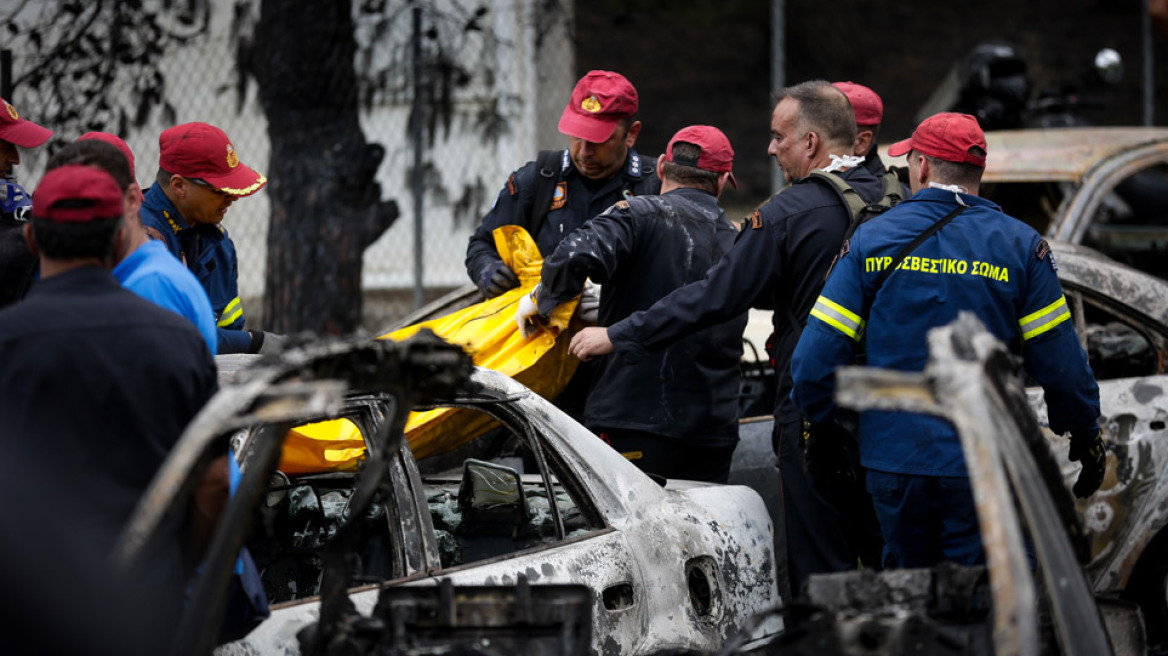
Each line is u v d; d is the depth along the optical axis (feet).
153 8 67.67
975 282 30.58
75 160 24.47
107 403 20.76
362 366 20.15
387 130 86.07
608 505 30.96
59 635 19.88
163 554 21.49
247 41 69.21
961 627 22.25
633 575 30.14
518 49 88.17
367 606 26.09
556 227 42.80
